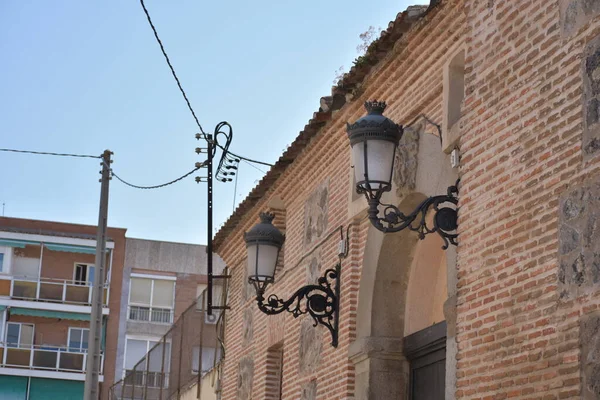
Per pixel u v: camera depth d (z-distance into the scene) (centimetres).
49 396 5175
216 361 2247
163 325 5425
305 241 1655
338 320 1428
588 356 777
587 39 834
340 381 1389
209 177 1891
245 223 2036
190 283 5509
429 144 1182
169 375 2867
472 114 997
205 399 2336
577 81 840
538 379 831
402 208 1255
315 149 1590
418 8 1205
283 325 1719
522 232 884
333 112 1482
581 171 818
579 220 811
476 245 951
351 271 1412
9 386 5138
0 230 5212
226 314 2181
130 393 3412
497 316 902
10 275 5222
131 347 5372
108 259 5425
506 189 919
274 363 1820
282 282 1767
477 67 1002
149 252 5494
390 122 974
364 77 1366
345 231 1455
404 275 1331
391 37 1250
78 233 5366
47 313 5234
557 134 856
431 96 1209
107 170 3081
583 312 791
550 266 839
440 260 1303
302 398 1555
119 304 5388
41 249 5291
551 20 888
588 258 795
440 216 1006
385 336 1319
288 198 1786
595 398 763
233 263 2175
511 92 934
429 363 1252
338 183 1521
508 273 895
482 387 908
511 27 950
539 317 843
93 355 2838
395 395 1295
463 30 1120
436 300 1302
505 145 930
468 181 984
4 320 5184
